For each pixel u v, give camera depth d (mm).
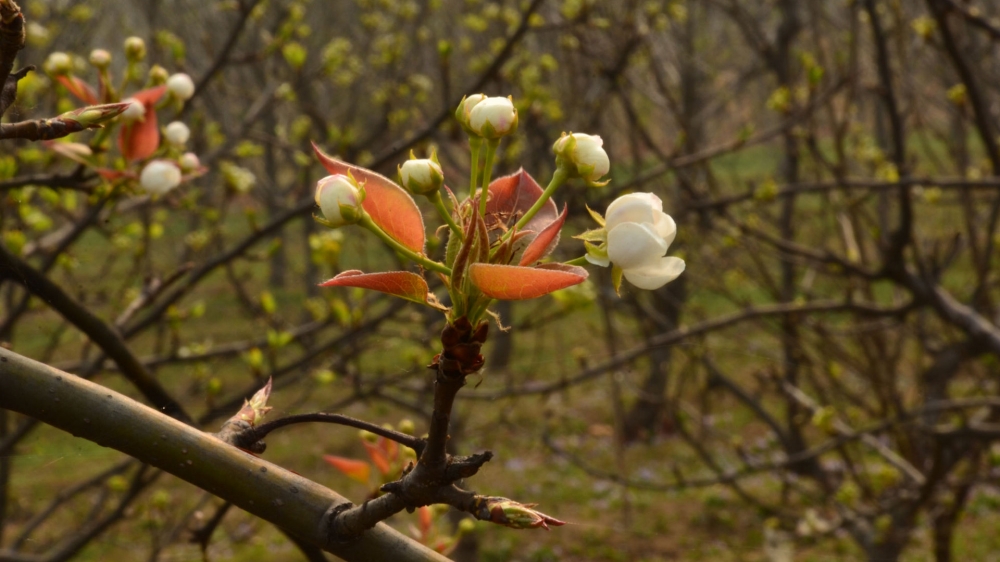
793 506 8086
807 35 8867
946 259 4840
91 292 4473
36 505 7656
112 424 942
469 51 8695
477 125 981
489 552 10375
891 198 6438
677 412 6828
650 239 933
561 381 5203
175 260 7406
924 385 5848
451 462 944
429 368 918
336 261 3945
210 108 7043
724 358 9609
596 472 6051
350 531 970
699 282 6250
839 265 4727
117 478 4578
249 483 969
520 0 7770
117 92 2203
